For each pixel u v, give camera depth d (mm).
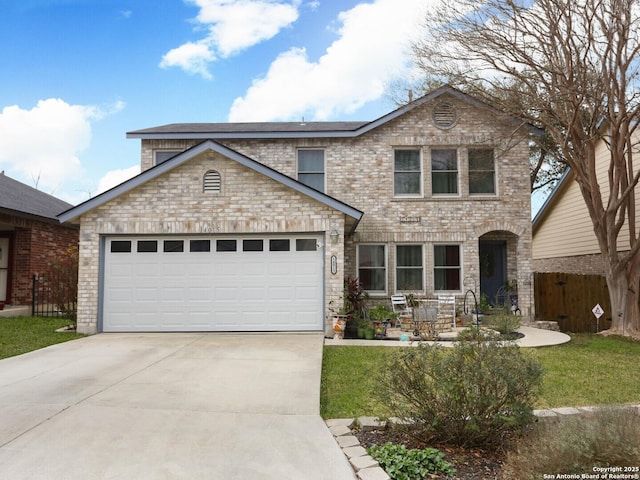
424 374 4820
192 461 4223
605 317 14750
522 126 14266
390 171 15000
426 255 14852
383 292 14852
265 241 11938
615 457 3639
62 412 5453
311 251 11914
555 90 13125
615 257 13289
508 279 15578
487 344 4926
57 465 4098
